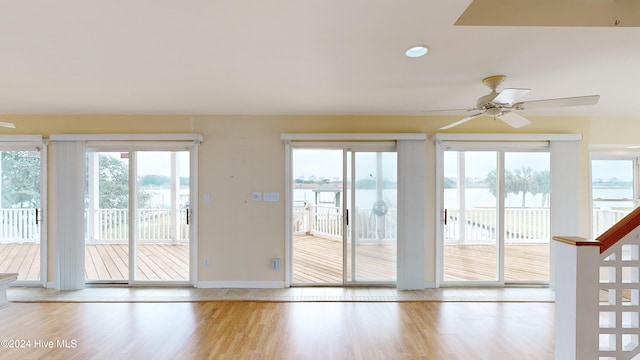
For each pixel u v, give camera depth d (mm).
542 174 4695
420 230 4434
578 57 2465
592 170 4797
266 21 1922
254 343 2965
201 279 4508
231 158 4508
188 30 2033
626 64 2604
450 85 3162
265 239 4523
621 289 1817
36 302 3955
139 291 4355
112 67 2676
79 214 4430
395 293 4289
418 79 2984
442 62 2574
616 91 3348
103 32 2055
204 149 4504
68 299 4047
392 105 3992
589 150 4629
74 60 2514
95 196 4914
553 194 4434
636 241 1814
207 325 3330
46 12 1809
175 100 3746
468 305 3883
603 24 1973
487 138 4434
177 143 4477
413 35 2109
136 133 4461
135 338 3049
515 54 2414
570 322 1842
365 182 4602
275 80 3029
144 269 5164
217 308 3779
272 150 4512
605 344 2855
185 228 6211
